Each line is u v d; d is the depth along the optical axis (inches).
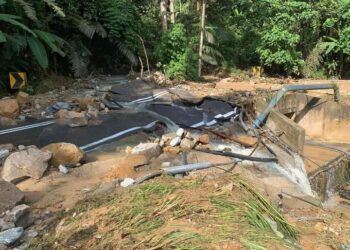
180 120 341.4
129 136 299.1
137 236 151.9
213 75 609.0
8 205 177.6
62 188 209.0
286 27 612.1
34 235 165.2
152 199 177.8
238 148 301.6
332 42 660.7
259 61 647.1
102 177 225.6
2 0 345.1
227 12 665.0
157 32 587.8
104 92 400.8
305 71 654.5
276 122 361.7
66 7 454.9
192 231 153.9
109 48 525.3
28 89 385.1
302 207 237.3
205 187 192.5
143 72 513.7
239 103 392.8
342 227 222.1
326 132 462.0
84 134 296.4
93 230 159.2
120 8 513.3
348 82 592.7
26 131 296.4
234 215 168.7
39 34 373.7
